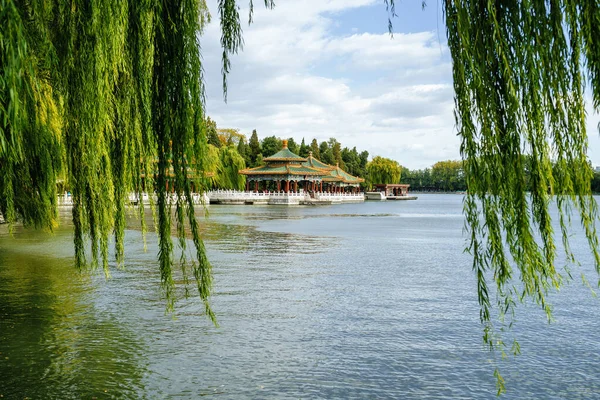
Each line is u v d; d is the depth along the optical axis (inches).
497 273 149.9
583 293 603.8
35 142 407.2
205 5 314.8
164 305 535.8
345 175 5516.7
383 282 684.1
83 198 257.0
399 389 330.3
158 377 345.4
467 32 135.9
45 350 394.6
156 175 226.8
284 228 1630.2
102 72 218.4
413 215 2527.1
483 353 397.4
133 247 1019.9
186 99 210.1
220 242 1183.6
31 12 226.8
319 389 329.4
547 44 138.3
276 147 5285.4
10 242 1059.9
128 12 217.8
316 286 653.3
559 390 330.6
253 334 441.4
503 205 146.6
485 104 137.6
